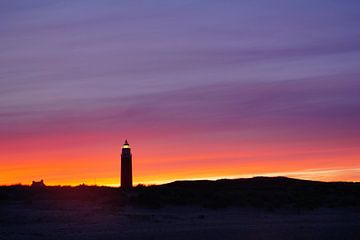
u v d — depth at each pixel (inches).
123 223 1787.6
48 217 1850.4
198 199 2236.7
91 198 2220.7
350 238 1520.7
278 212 2098.9
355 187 2596.0
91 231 1636.3
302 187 2539.4
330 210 2160.4
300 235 1571.1
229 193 2340.1
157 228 1708.9
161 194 2305.6
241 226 1781.5
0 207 2007.9
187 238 1505.9
